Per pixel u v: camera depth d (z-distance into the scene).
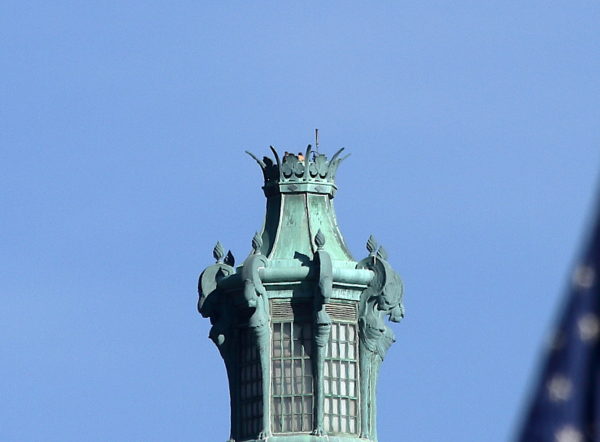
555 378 66.81
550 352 66.94
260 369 166.50
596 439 66.38
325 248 168.00
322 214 169.88
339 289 167.50
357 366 167.75
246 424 168.25
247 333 167.88
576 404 66.50
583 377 66.50
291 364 166.75
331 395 166.75
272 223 169.62
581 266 66.56
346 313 168.00
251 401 167.75
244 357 168.50
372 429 168.62
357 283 167.75
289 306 166.62
